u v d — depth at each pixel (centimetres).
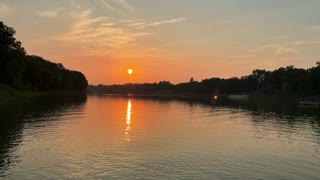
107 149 3709
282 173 2884
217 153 3622
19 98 13462
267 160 3338
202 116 8238
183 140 4419
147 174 2764
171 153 3566
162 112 9419
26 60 18388
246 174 2831
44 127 5278
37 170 2797
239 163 3192
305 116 8600
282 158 3441
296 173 2891
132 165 3034
